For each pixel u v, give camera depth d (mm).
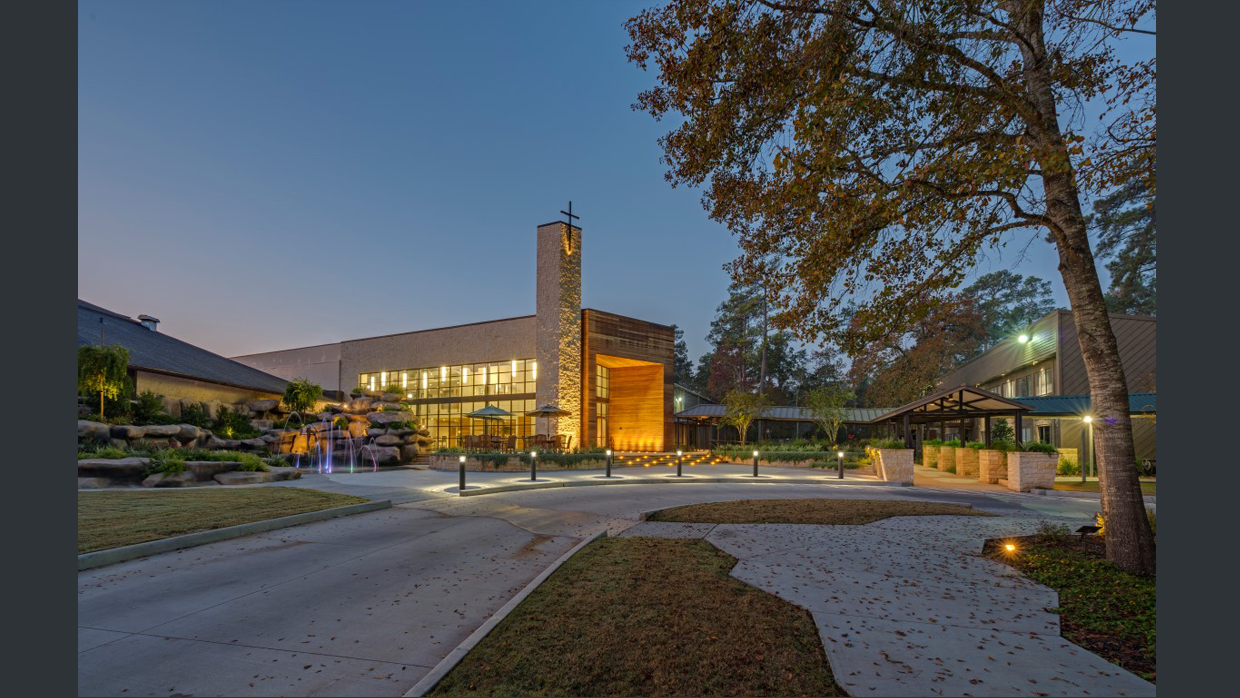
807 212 7688
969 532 9594
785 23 7312
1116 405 6930
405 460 24781
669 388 33438
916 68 6988
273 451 24016
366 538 9305
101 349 17250
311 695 3951
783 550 8164
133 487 14242
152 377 22281
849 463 25047
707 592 5949
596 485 18531
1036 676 4082
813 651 4500
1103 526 7750
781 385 64000
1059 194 7375
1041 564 7105
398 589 6465
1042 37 7547
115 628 5160
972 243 7895
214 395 25234
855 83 7309
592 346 29656
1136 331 24281
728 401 32594
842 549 8234
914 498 15625
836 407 31109
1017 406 20266
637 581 6379
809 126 6617
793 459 26891
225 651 4688
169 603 5867
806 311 8672
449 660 4285
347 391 37469
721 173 9109
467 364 32562
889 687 3898
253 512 10578
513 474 20766
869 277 8633
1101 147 7285
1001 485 19297
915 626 5047
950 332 48438
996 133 7344
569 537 9586
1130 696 3787
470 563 7699
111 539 8008
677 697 3768
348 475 19531
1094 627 5059
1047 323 27500
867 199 7582
